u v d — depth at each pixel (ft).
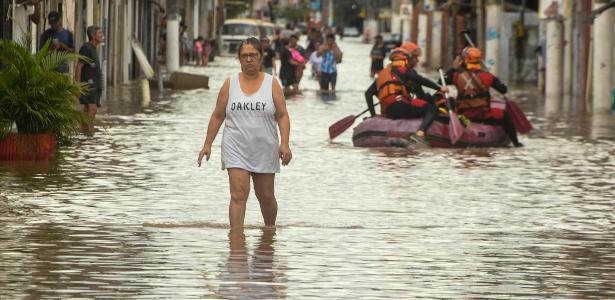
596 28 161.89
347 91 198.08
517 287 46.50
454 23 326.03
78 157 87.81
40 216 61.16
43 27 137.80
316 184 77.15
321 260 50.85
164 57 268.41
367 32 644.69
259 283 46.01
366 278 47.42
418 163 90.94
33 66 83.66
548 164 91.76
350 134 115.96
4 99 82.94
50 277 46.42
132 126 116.98
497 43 256.32
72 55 85.81
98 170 80.79
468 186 77.51
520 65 261.24
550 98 191.21
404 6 451.12
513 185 78.38
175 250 52.44
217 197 69.72
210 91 184.96
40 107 83.87
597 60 161.79
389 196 72.02
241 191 57.67
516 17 263.49
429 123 103.40
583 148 105.60
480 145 104.73
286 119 57.82
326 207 67.05
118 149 94.63
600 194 74.59
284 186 75.97
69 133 87.51
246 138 57.52
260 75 57.82
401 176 82.33
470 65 106.93
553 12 203.31
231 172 57.77
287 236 56.80
